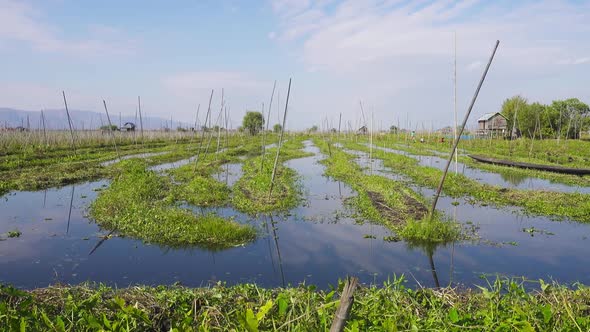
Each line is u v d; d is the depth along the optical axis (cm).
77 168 1986
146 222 953
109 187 1445
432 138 5428
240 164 2541
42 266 730
